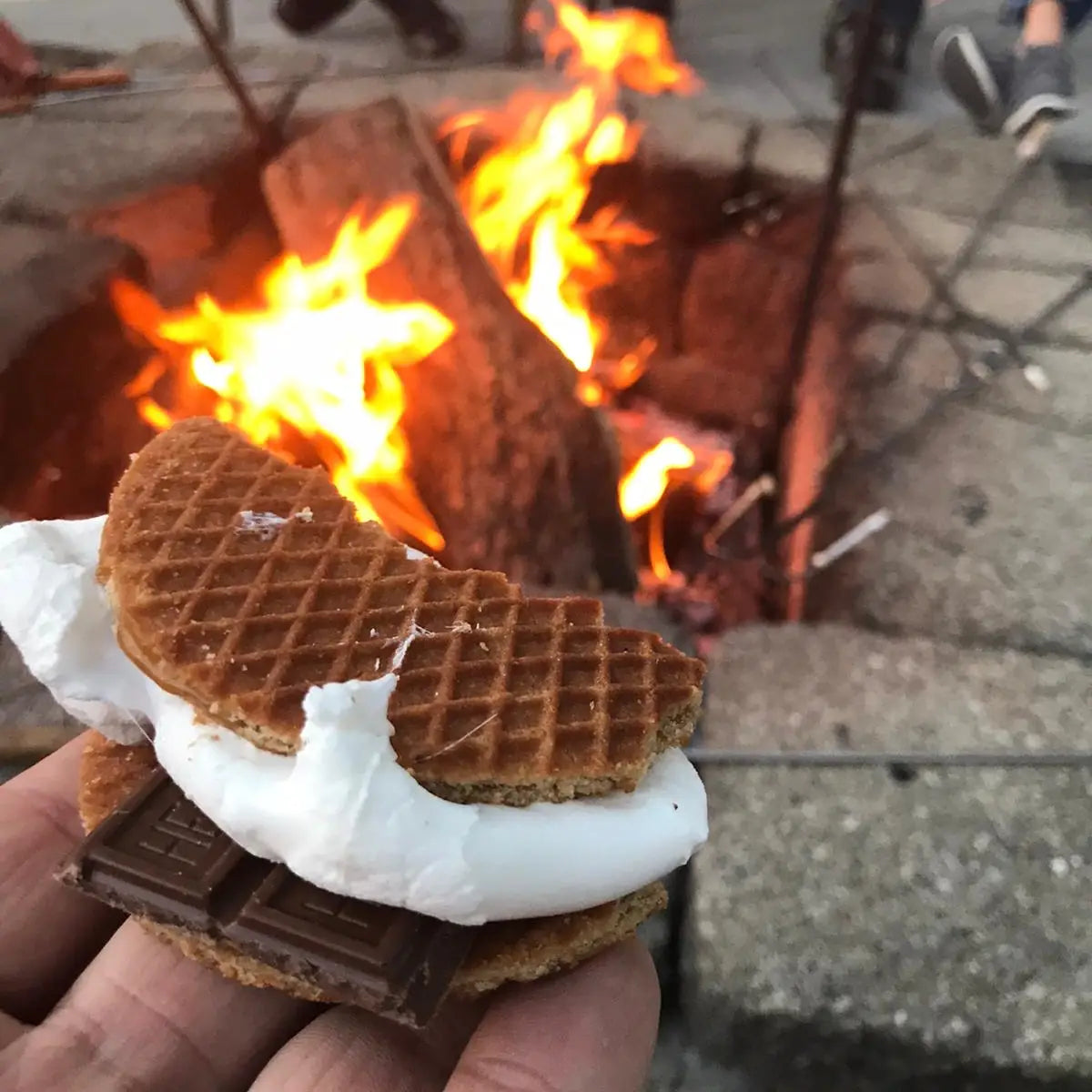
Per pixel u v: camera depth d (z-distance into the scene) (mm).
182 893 92
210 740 93
